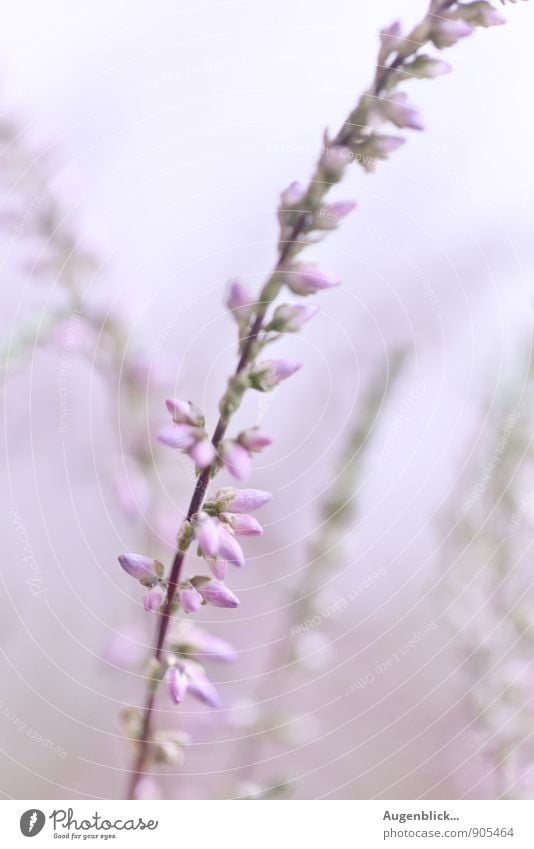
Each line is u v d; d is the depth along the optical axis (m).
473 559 0.21
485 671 0.21
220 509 0.17
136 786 0.18
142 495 0.21
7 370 0.21
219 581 0.17
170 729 0.21
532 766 0.21
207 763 0.21
